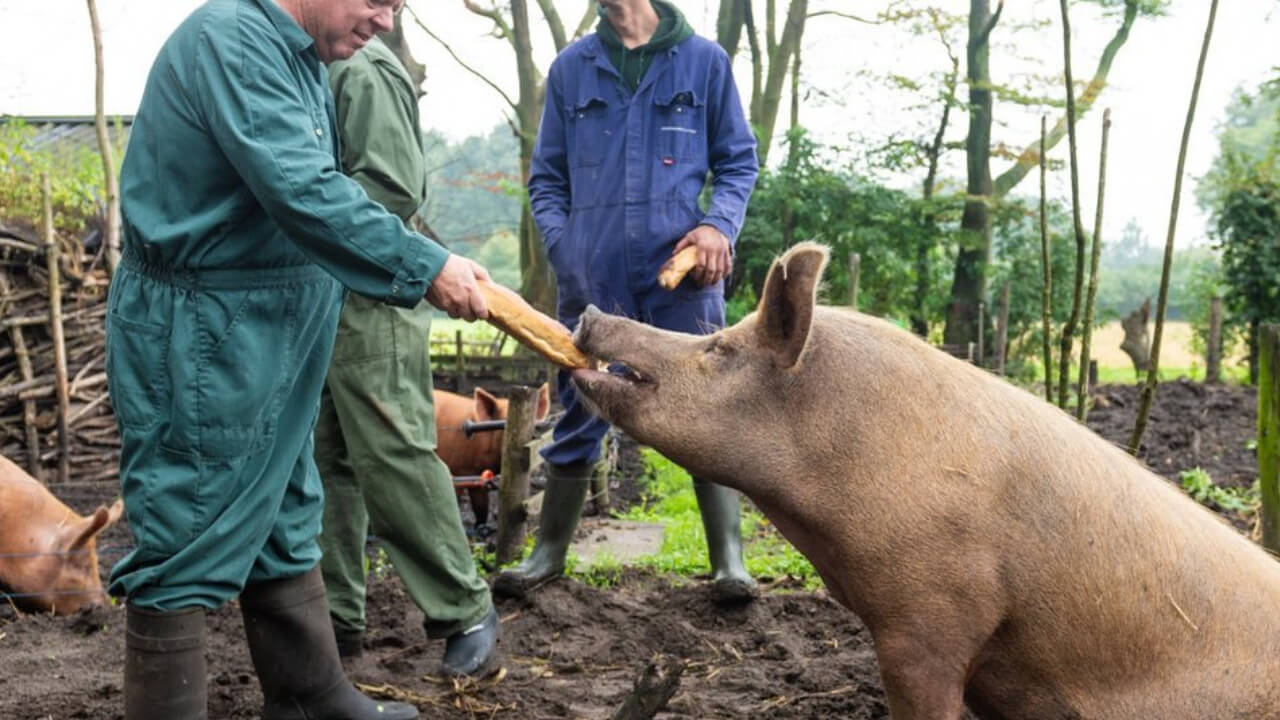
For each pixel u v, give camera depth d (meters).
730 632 5.89
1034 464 3.39
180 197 3.46
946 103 22.16
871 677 5.02
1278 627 3.30
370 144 4.69
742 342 3.64
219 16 3.41
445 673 5.01
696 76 5.68
